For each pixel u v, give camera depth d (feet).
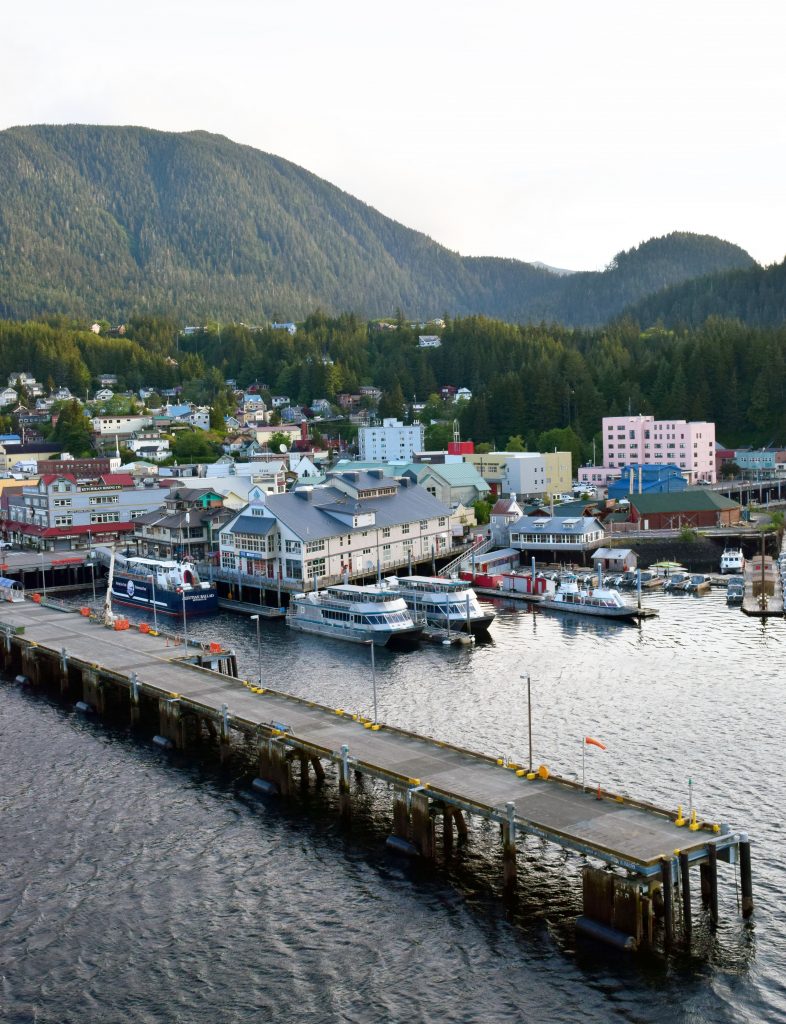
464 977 163.84
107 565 552.82
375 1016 156.25
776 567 524.93
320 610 410.31
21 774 256.52
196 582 463.83
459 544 586.86
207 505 570.87
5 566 530.68
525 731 273.33
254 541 482.28
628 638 383.24
